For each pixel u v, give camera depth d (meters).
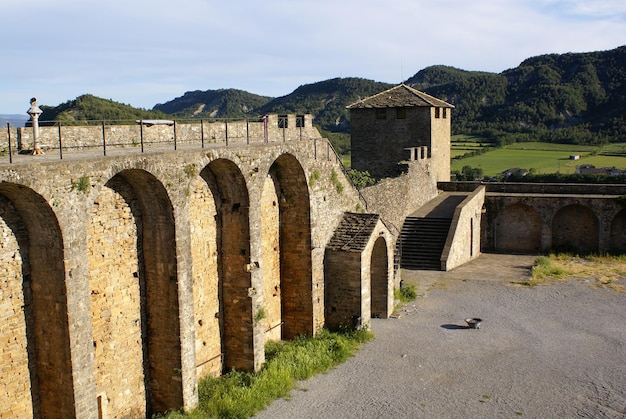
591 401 16.62
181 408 15.20
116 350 14.42
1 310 11.73
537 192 41.06
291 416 15.70
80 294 12.22
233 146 16.86
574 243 37.50
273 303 21.23
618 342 21.11
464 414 15.91
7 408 11.98
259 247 18.08
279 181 21.05
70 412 12.33
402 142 41.00
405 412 16.00
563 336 21.78
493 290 27.92
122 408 14.67
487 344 20.98
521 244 38.22
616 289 28.12
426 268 31.72
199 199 17.02
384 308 24.03
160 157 14.14
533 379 18.06
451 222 33.22
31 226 12.01
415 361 19.47
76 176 12.02
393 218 33.06
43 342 12.39
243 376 17.75
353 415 15.80
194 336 15.76
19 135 14.34
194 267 16.97
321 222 21.98
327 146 23.16
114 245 14.20
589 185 39.50
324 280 22.30
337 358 19.53
